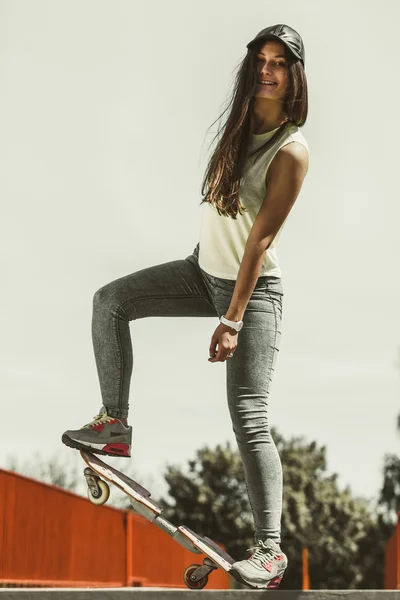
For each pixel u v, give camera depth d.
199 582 5.35
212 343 4.95
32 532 12.82
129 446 5.22
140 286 5.18
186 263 5.28
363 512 62.12
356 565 61.47
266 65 4.87
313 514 62.81
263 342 5.05
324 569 61.72
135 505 5.17
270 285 5.09
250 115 4.92
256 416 5.04
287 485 63.88
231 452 62.94
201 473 62.56
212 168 4.94
